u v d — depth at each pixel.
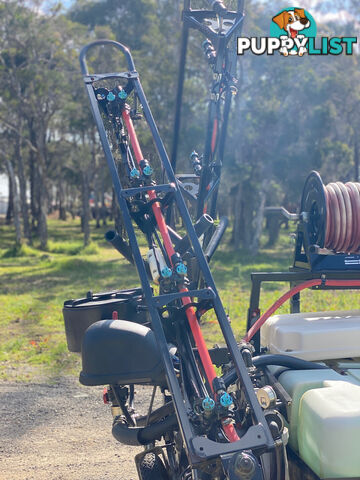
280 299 3.48
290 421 2.70
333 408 2.32
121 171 2.82
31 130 54.47
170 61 37.22
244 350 2.75
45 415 6.65
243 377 2.23
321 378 2.78
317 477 2.42
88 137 49.06
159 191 2.49
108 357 2.32
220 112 3.11
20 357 9.53
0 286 20.50
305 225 3.56
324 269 3.45
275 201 42.44
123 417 2.85
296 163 34.00
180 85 3.44
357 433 2.25
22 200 47.31
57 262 29.09
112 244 2.68
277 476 2.37
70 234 61.44
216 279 21.02
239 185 37.91
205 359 2.31
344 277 3.46
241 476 1.92
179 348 2.53
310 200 3.58
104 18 46.97
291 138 33.91
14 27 39.09
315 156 33.75
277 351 3.31
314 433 2.36
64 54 40.12
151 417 2.78
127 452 5.46
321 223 3.40
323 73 38.44
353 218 3.36
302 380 2.76
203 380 2.61
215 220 3.14
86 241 43.22
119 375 2.32
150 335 2.37
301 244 3.74
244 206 41.31
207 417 2.13
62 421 6.44
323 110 33.94
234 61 3.07
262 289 17.81
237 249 40.91
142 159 2.65
